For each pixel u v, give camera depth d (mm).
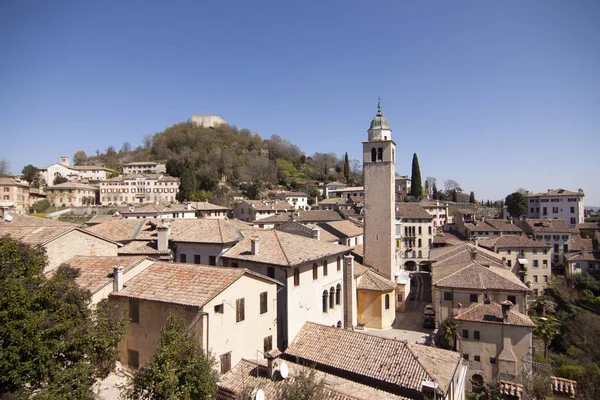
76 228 33688
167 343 20188
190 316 24922
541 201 120438
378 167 53906
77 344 17875
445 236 97688
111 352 19922
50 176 171500
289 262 33844
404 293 55625
